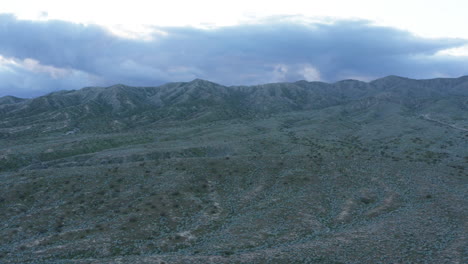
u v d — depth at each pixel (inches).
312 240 1925.4
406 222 2116.1
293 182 3257.9
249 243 1939.0
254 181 3329.2
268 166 3720.5
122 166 3639.3
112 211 2608.3
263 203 2760.8
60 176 3297.2
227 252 1774.1
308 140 6998.0
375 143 6865.2
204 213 2573.8
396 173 3452.3
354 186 3115.2
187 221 2425.0
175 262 1547.7
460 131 7559.1
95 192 2962.6
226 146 5954.7
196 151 5497.1
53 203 2753.4
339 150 5383.9
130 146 6259.8
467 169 4023.1
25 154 5561.0
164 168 3575.3
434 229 1936.5
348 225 2235.5
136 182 3216.0
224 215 2556.6
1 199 2748.5
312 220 2345.0
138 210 2573.8
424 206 2507.4
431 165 3961.6
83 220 2458.2
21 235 2186.3
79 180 3213.6
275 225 2258.9
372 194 2891.2
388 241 1755.7
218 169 3602.4
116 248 1953.7
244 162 3833.7
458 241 1700.3
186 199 2834.6
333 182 3235.7
